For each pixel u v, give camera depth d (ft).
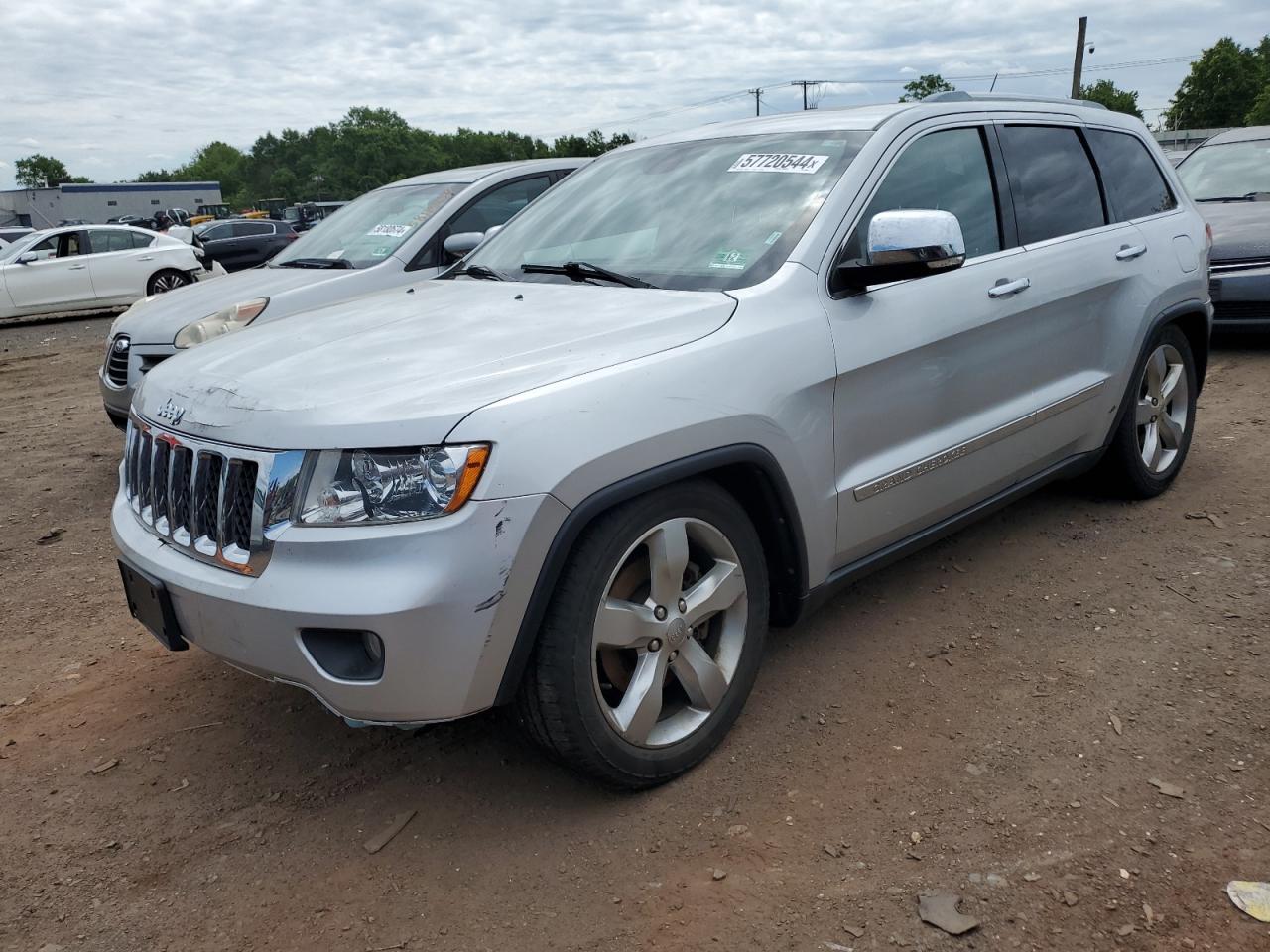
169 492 9.04
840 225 10.57
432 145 532.32
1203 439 18.60
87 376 36.27
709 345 9.16
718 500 9.20
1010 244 12.44
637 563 8.85
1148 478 15.20
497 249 13.16
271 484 7.93
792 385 9.54
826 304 10.14
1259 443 18.07
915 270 9.95
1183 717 9.80
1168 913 7.36
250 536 8.12
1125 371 14.02
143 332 19.63
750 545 9.57
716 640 9.63
